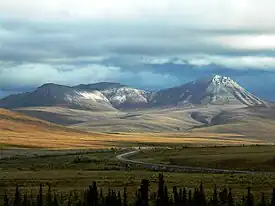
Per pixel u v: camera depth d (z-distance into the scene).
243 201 100.75
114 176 155.12
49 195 105.19
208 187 124.50
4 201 106.69
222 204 100.69
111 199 101.75
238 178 143.62
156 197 105.69
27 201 106.44
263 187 122.69
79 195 114.81
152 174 161.75
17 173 169.50
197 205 98.56
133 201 105.00
